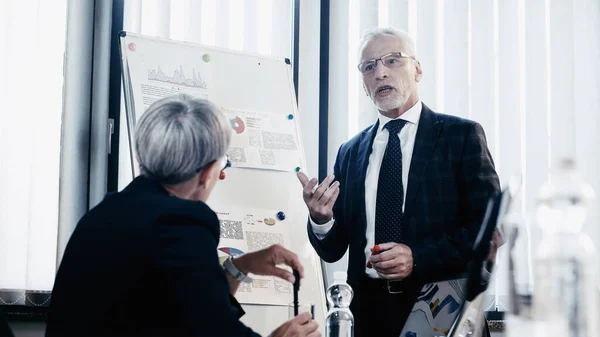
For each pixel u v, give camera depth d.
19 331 2.98
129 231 1.47
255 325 2.66
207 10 3.33
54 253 3.02
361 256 2.61
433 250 2.43
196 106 1.61
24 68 3.06
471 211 2.49
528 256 3.12
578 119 3.59
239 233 2.75
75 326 1.46
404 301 2.45
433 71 3.49
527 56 3.58
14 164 3.01
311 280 2.82
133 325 1.43
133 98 2.75
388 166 2.64
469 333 1.52
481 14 3.56
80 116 3.08
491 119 3.51
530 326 1.12
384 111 2.75
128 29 3.20
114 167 3.13
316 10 3.53
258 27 3.40
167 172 1.57
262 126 2.96
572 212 1.20
